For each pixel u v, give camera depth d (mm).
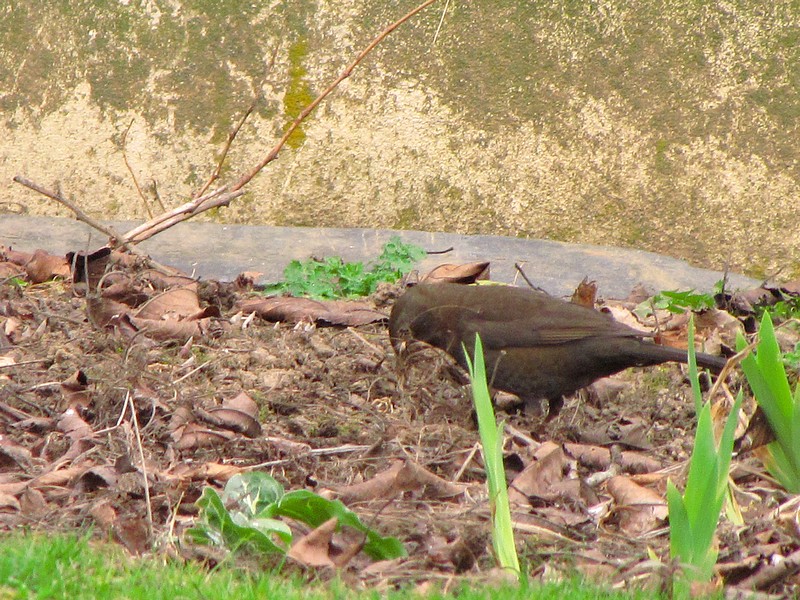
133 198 14992
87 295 10398
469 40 15461
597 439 8383
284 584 5434
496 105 15266
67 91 15516
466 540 6027
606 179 14938
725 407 7723
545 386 9094
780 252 14414
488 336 9117
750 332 11180
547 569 5820
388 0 15609
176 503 6652
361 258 13586
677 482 6805
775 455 6934
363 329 11125
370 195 14961
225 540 5961
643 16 15406
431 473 7078
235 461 7590
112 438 7625
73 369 9125
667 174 14906
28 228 14211
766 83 15125
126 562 5602
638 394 9570
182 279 11898
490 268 13336
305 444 7824
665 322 11367
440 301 9422
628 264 13703
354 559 5988
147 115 15359
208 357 9859
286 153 15086
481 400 5684
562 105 15227
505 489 5625
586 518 6590
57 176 15125
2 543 5613
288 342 10477
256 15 15625
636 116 15141
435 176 15016
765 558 5941
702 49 15281
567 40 15406
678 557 5547
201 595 5062
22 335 10172
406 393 9008
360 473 7449
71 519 6355
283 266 13195
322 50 15484
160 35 15625
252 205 14867
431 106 15289
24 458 7289
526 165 15047
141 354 9375
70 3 15812
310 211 14883
